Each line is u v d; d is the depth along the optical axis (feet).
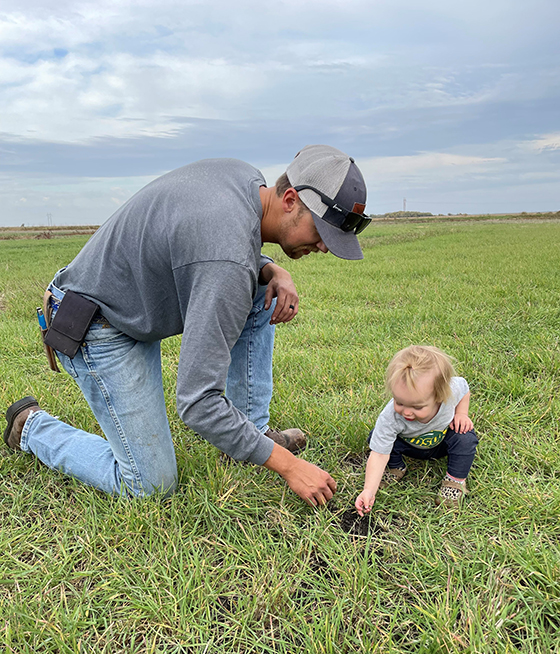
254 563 5.93
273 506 7.00
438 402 6.55
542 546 5.88
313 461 8.17
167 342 15.19
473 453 7.01
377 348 13.21
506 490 7.11
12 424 7.92
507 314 17.37
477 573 5.72
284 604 5.40
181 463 7.96
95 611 5.42
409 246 58.03
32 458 8.19
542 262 33.06
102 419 6.70
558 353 12.29
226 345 5.54
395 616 5.06
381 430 7.06
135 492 6.97
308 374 11.73
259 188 5.81
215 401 5.64
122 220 5.85
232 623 5.26
